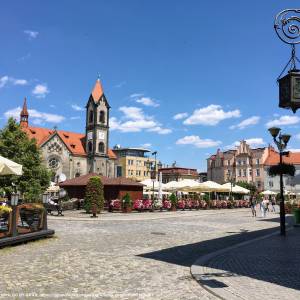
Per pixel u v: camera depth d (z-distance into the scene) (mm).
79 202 38562
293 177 18547
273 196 87938
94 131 94188
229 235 17484
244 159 104062
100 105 95688
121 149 124688
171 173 121750
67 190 43188
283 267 9406
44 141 86375
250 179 102625
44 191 38875
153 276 8555
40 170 38469
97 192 31719
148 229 19375
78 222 23125
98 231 17969
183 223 23844
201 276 8344
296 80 5828
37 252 11508
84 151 95250
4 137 37938
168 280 8188
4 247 12344
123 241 14453
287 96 5875
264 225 23609
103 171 94312
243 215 35469
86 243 13680
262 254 11445
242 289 7223
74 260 10258
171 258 10945
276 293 6922
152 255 11398
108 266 9555
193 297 6875
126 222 23734
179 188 45125
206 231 19172
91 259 10461
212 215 34094
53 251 11719
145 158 126250
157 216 29797
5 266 9352
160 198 40344
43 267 9289
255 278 8172
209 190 44750
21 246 12688
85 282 7875
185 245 13797
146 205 36281
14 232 12734
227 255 11227
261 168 100750
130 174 122375
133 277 8430
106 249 12344
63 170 88750
